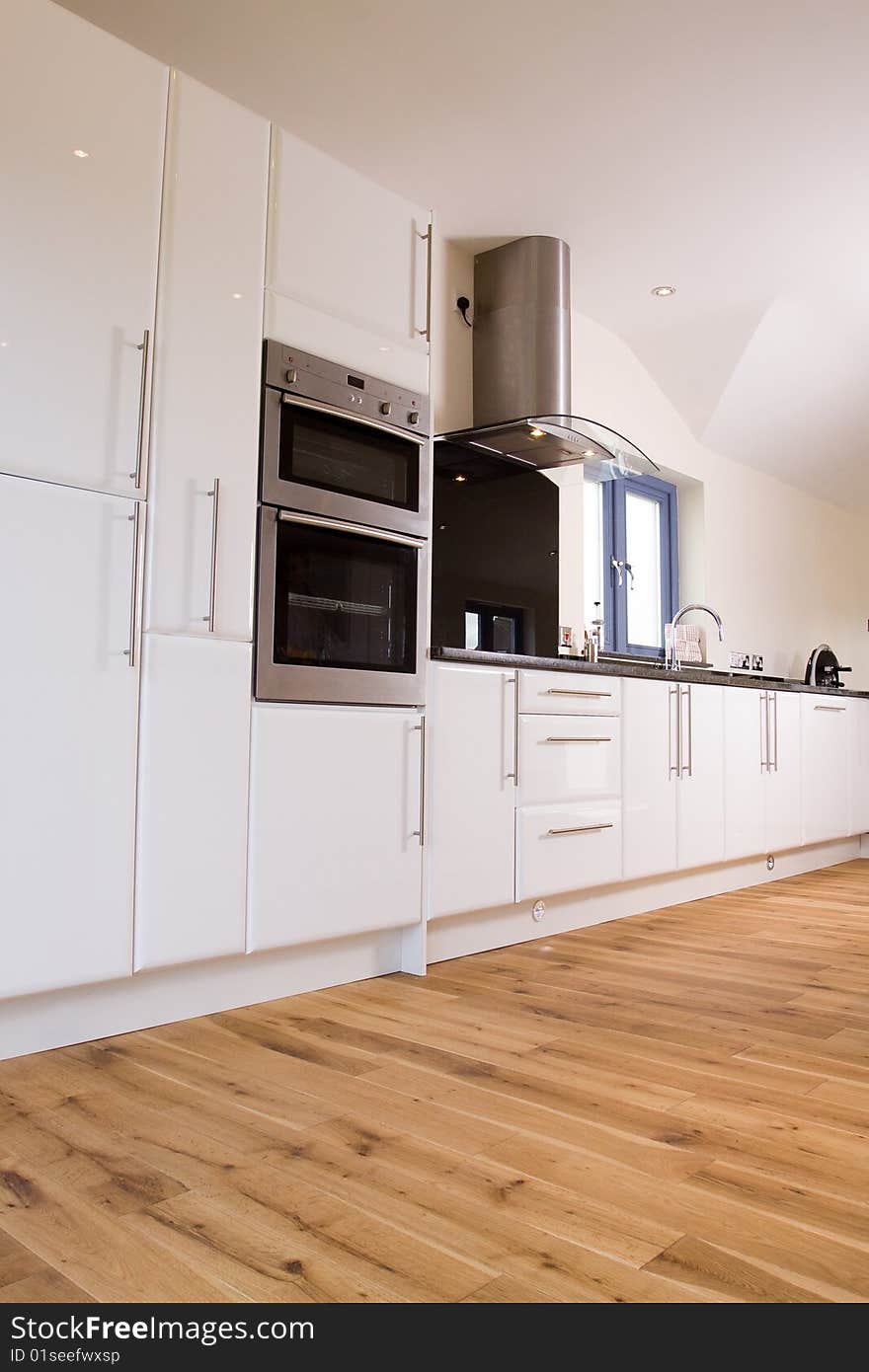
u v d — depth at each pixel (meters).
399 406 2.78
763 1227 1.31
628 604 5.14
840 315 4.78
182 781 2.20
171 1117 1.67
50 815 1.96
